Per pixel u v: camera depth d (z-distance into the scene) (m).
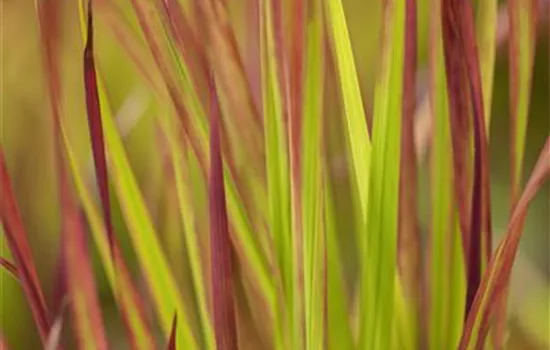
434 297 0.65
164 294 0.64
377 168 0.62
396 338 0.65
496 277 0.61
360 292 0.64
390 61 0.62
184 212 0.65
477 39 0.65
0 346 0.67
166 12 0.62
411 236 0.66
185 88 0.62
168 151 0.74
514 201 0.64
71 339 0.75
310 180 0.62
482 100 0.62
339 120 0.74
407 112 0.63
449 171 0.65
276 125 0.62
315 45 0.61
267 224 0.65
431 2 0.64
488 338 0.66
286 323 0.63
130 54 0.67
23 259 0.64
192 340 0.65
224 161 0.64
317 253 0.62
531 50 0.63
